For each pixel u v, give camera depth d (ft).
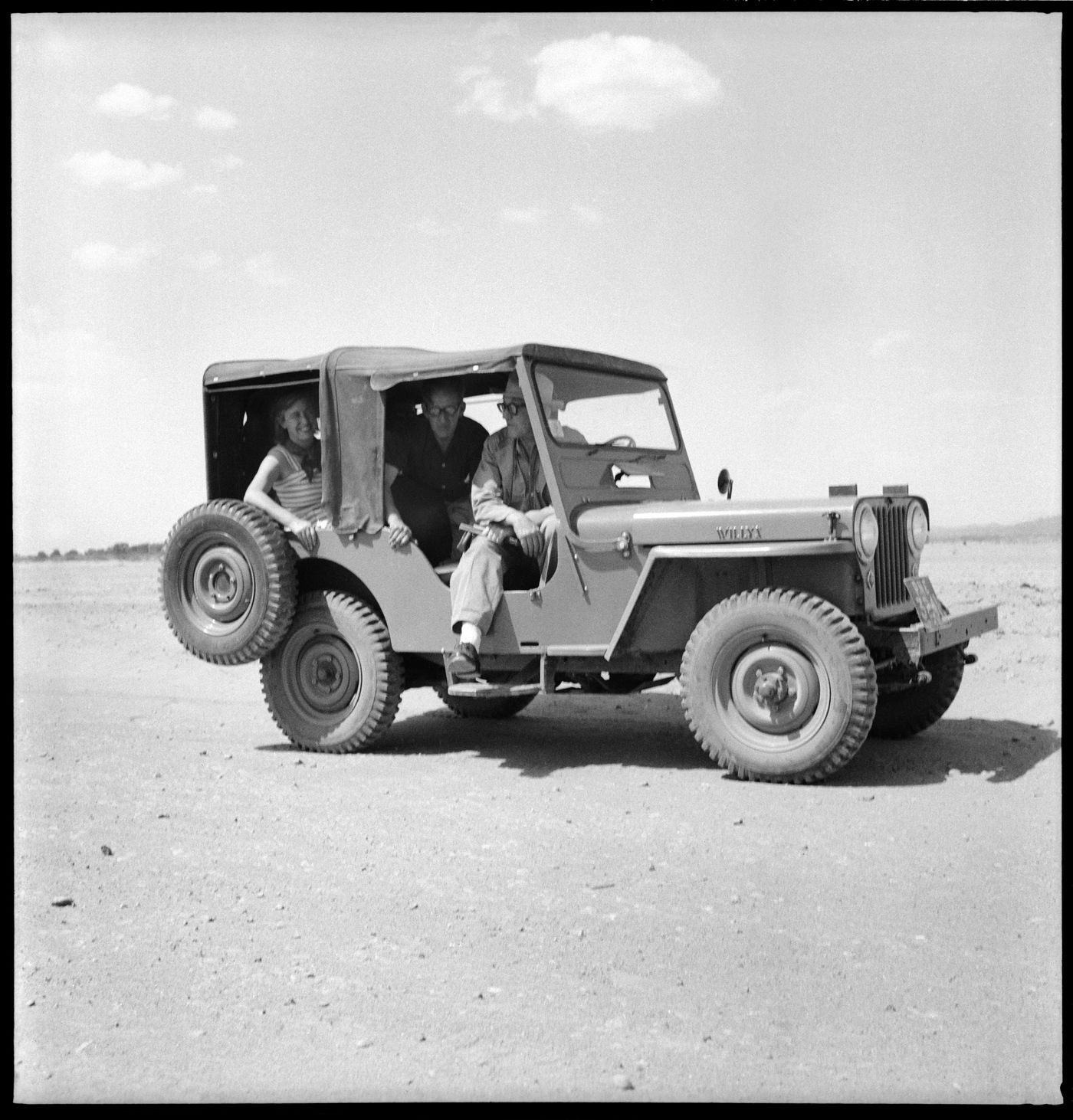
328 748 21.88
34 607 45.80
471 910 13.41
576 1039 10.50
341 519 21.58
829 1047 10.27
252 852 15.60
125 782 19.52
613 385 22.24
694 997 11.25
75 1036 10.64
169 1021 10.91
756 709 18.51
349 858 15.30
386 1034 10.63
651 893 13.82
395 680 21.61
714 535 18.88
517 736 23.48
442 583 21.06
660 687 29.94
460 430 22.99
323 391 21.57
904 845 15.35
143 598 47.67
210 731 24.43
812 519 18.25
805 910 13.20
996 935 12.44
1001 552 42.27
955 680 21.04
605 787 18.74
